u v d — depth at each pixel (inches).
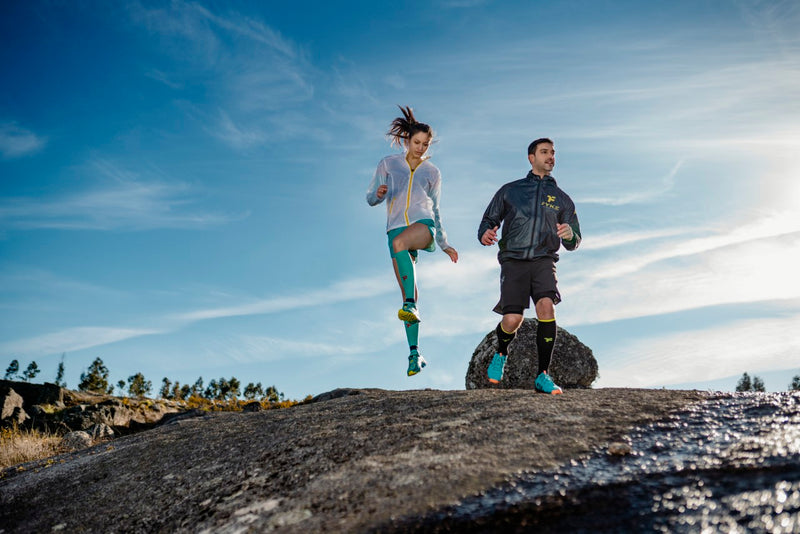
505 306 187.9
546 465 100.0
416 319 186.7
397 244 191.8
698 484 86.7
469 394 169.8
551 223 187.5
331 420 159.9
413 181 199.5
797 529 70.3
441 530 83.0
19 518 144.6
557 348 303.9
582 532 78.2
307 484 111.7
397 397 180.5
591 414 126.7
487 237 189.0
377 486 101.3
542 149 191.6
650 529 76.5
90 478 162.9
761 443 98.7
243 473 129.7
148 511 124.9
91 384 1836.9
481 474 98.5
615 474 94.0
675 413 124.1
